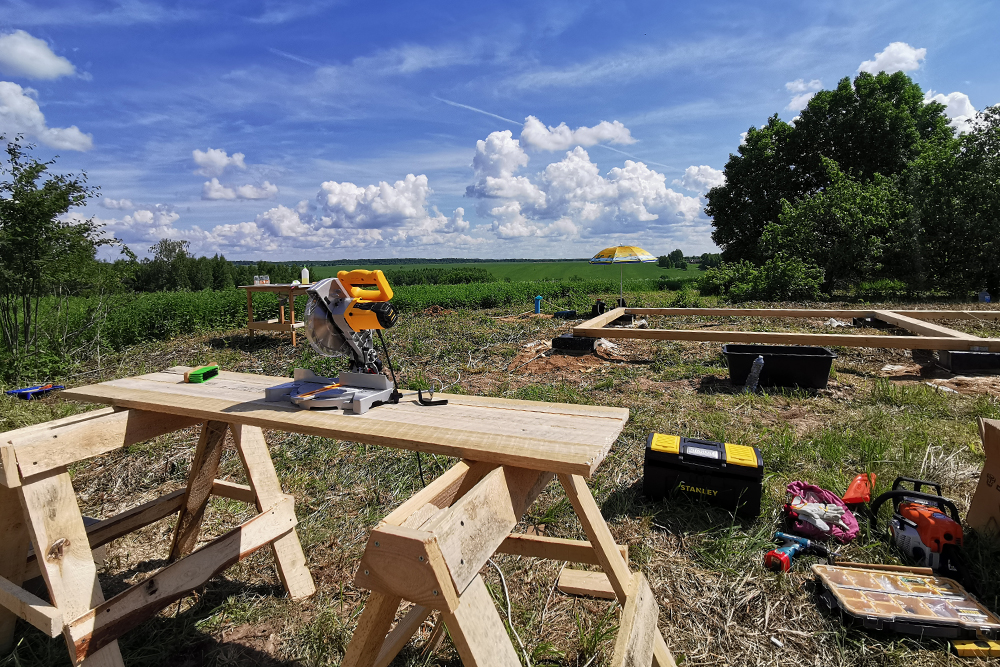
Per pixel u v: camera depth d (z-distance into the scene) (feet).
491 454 5.35
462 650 4.07
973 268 50.72
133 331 34.63
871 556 9.66
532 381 22.59
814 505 10.42
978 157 49.29
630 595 5.91
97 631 6.62
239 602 9.12
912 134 71.67
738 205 86.02
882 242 54.95
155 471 14.85
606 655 7.39
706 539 10.32
